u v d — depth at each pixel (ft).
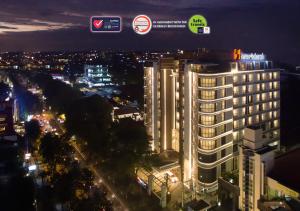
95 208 184.14
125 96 587.27
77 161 285.64
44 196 223.71
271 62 271.90
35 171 265.95
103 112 373.61
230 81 226.58
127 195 233.55
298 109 329.11
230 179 209.77
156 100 287.28
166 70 275.80
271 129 274.16
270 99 270.05
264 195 155.84
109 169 260.21
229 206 202.28
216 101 214.90
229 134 230.89
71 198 198.49
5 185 221.46
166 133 282.77
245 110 246.88
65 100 522.47
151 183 231.71
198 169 225.56
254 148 165.07
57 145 260.83
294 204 134.00
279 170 158.92
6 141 304.30
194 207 196.75
